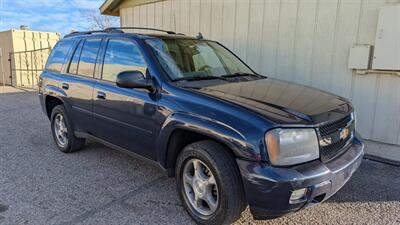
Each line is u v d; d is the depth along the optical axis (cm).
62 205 332
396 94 472
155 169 429
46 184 382
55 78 481
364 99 502
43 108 523
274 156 243
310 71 551
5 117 778
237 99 283
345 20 501
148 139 335
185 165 304
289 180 237
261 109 264
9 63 1605
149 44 360
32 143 550
